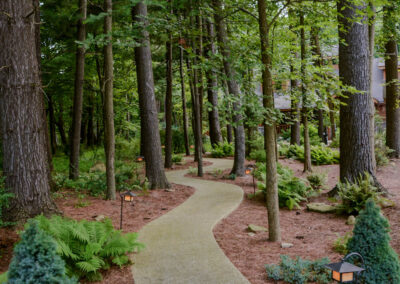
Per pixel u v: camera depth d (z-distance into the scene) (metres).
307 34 16.36
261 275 5.42
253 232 7.86
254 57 7.77
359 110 10.11
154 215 9.52
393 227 7.66
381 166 14.91
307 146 15.76
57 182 12.16
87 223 6.12
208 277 5.36
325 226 8.34
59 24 14.20
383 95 30.27
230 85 13.44
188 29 7.81
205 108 27.64
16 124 7.60
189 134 27.45
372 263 4.50
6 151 7.66
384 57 15.09
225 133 30.36
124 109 26.56
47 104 24.88
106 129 10.87
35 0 11.77
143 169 17.53
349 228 8.00
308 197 11.09
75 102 13.48
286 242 7.14
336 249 6.40
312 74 7.83
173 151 26.27
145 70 13.36
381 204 9.09
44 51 18.08
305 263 5.45
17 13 7.55
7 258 5.99
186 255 6.32
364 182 9.20
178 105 35.12
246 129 22.36
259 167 15.76
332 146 23.08
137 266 5.85
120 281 5.29
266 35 7.06
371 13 6.28
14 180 7.60
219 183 14.25
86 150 24.98
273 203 7.16
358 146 10.16
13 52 7.53
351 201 9.15
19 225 7.36
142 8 12.27
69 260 5.38
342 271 3.76
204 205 10.61
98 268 5.60
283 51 10.99
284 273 5.21
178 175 16.67
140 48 13.36
